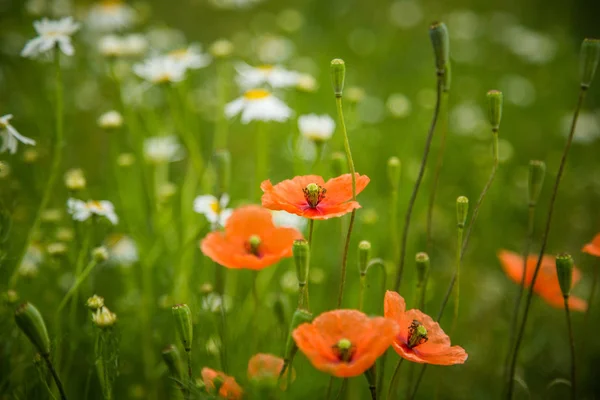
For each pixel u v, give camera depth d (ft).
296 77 2.81
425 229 3.04
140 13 3.98
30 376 2.23
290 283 2.49
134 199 2.74
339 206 1.94
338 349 1.85
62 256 2.35
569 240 3.20
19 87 3.27
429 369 2.56
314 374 2.38
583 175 3.62
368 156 3.33
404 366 2.45
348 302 2.58
